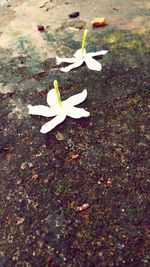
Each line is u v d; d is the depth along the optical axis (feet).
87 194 0.31
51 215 0.30
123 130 0.36
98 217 0.30
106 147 0.35
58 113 0.38
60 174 0.33
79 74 0.44
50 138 0.36
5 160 0.35
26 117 0.39
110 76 0.43
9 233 0.29
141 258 0.27
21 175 0.34
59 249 0.28
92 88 0.41
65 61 0.45
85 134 0.36
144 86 0.41
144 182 0.32
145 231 0.28
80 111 0.38
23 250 0.28
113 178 0.32
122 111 0.38
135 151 0.34
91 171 0.33
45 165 0.34
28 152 0.35
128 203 0.30
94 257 0.27
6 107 0.41
